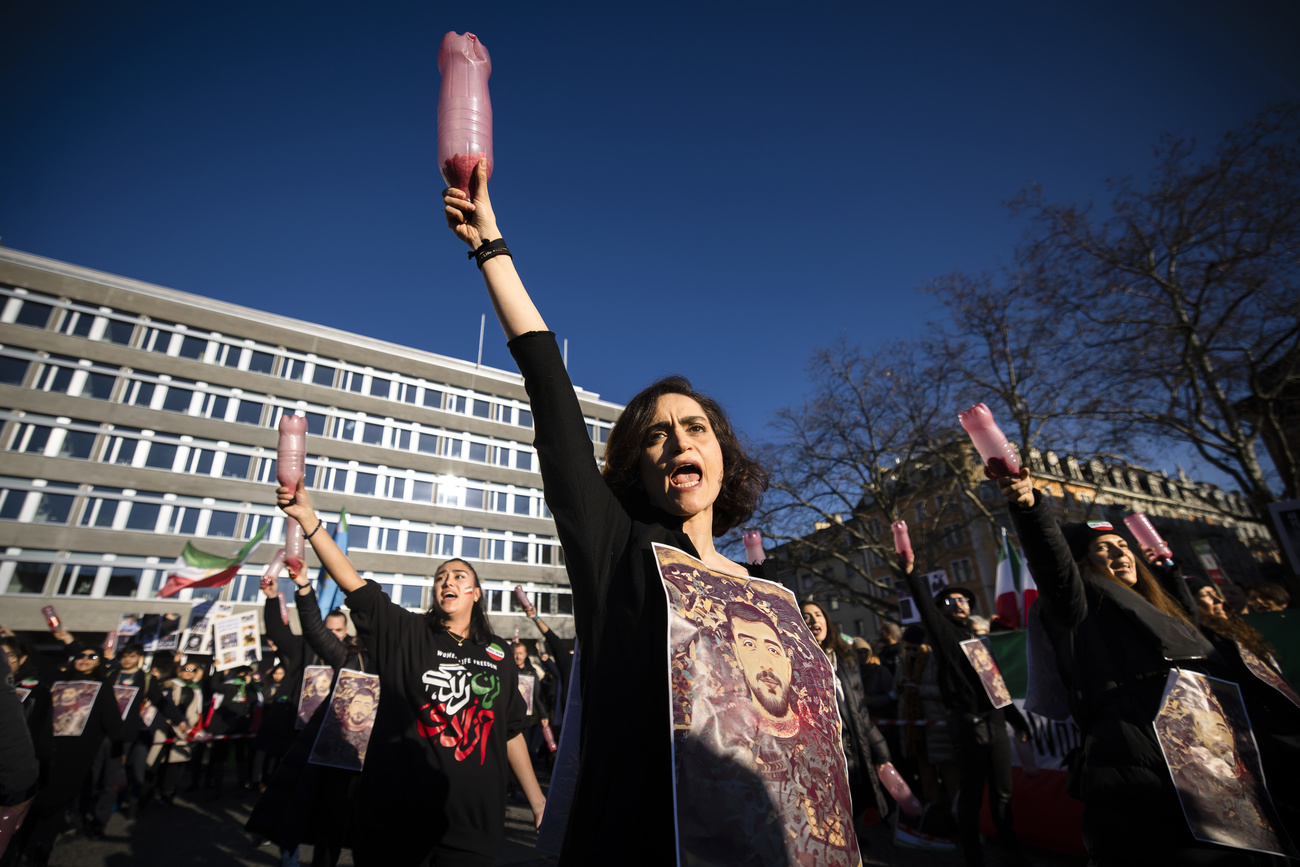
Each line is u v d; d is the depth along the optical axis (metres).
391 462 37.16
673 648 1.02
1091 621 2.29
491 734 2.86
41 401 29.33
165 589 16.73
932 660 5.43
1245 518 16.16
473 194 1.27
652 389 1.56
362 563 34.22
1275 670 2.55
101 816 6.44
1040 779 5.04
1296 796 2.16
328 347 37.47
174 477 30.89
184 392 32.69
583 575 1.17
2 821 3.04
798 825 0.95
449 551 37.09
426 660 2.89
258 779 9.67
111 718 5.65
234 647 10.59
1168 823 1.93
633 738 0.99
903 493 23.41
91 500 29.19
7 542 27.23
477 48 1.32
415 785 2.65
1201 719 2.03
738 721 0.98
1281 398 15.57
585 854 0.94
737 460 1.73
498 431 41.41
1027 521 2.15
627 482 1.49
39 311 30.72
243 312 35.62
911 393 21.66
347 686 3.88
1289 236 14.55
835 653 4.75
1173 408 16.52
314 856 3.66
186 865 5.36
